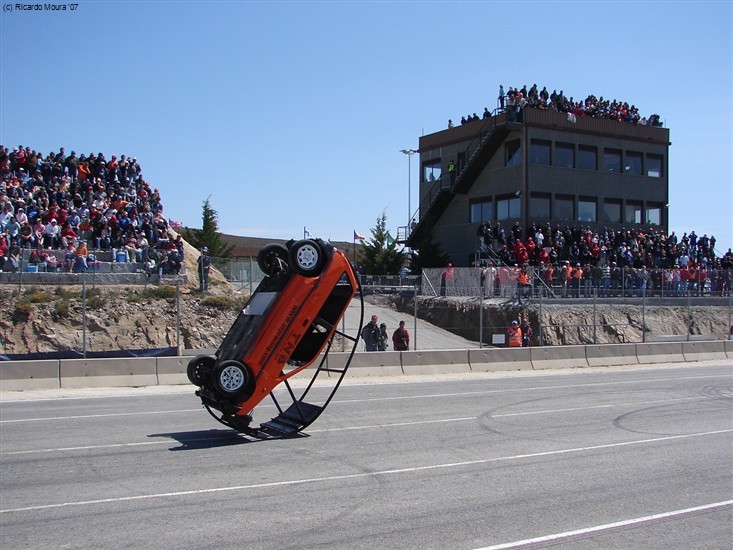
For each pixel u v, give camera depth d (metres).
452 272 34.94
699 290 36.81
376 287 22.81
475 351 22.77
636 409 14.79
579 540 6.55
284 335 11.14
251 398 10.98
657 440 11.38
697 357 27.98
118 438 11.34
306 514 7.28
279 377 11.23
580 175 45.28
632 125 47.84
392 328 29.61
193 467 9.34
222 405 10.80
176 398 16.19
